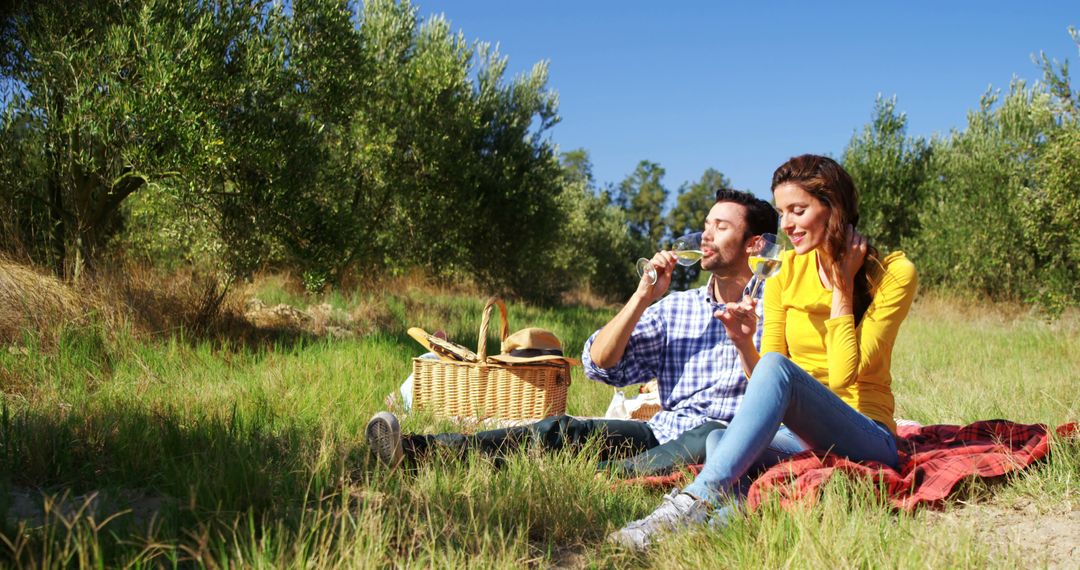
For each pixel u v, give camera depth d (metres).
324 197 9.34
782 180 3.10
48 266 6.95
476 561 2.26
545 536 2.67
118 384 4.87
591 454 3.39
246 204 8.30
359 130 13.30
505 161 16.70
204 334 6.89
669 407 3.68
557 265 23.36
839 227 3.02
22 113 7.05
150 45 6.88
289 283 11.76
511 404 4.50
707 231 3.48
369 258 13.50
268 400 4.52
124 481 2.95
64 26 7.20
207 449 3.22
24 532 2.21
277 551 2.21
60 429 3.28
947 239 17.88
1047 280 12.82
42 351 5.37
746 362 3.29
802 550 2.27
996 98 18.22
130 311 6.31
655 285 3.49
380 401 4.97
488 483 2.90
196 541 2.29
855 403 3.16
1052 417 4.48
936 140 20.12
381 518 2.46
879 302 3.10
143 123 6.95
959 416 4.85
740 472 2.74
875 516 2.58
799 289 3.27
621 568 2.38
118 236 10.29
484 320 4.59
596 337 3.65
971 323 15.32
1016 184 16.58
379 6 14.61
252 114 7.87
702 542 2.45
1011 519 2.79
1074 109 11.41
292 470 2.99
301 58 8.48
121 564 2.08
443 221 15.50
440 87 14.48
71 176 7.39
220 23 7.55
